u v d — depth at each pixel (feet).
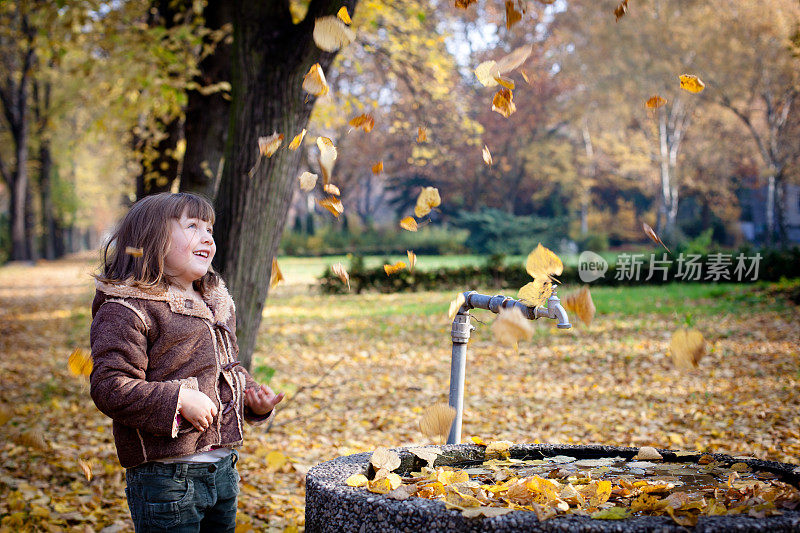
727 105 92.02
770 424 18.69
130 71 33.24
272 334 40.01
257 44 15.64
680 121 112.06
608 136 121.39
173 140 36.91
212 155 30.50
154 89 30.86
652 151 116.26
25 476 15.05
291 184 16.44
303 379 27.32
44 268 112.37
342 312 50.44
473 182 145.38
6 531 11.34
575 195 154.61
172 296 6.74
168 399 6.19
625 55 95.50
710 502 5.55
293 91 15.79
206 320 7.00
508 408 22.34
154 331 6.60
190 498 6.53
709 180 131.44
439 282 65.87
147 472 6.47
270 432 19.10
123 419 6.23
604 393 23.98
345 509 5.90
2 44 82.64
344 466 6.97
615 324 38.37
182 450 6.44
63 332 41.47
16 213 111.55
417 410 22.17
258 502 13.29
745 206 157.38
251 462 16.08
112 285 6.57
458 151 130.82
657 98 6.29
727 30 85.51
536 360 30.48
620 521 5.08
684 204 177.99
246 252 16.08
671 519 5.11
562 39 109.50
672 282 56.80
